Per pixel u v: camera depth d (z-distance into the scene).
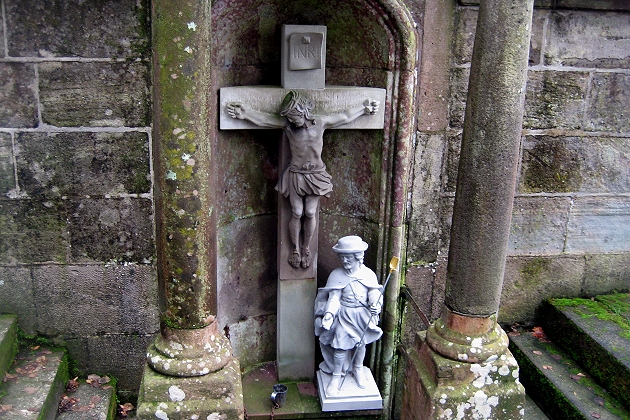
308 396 3.98
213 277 3.08
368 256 3.95
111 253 3.71
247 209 3.91
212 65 3.29
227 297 3.93
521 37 2.86
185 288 2.98
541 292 4.41
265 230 4.04
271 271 4.14
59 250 3.69
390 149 3.67
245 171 3.83
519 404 3.25
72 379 3.88
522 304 4.41
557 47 3.92
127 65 3.44
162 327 3.12
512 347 4.30
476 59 2.96
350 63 3.75
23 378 3.53
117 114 3.51
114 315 3.83
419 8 3.59
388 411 4.18
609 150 4.17
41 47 3.37
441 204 3.97
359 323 3.69
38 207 3.60
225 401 3.06
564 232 4.30
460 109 3.82
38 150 3.52
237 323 4.07
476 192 3.04
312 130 3.46
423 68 3.70
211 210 2.98
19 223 3.62
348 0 3.43
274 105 3.52
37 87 3.42
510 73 2.88
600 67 4.00
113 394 3.83
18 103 3.44
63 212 3.62
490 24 2.87
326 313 3.58
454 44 3.71
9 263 3.68
